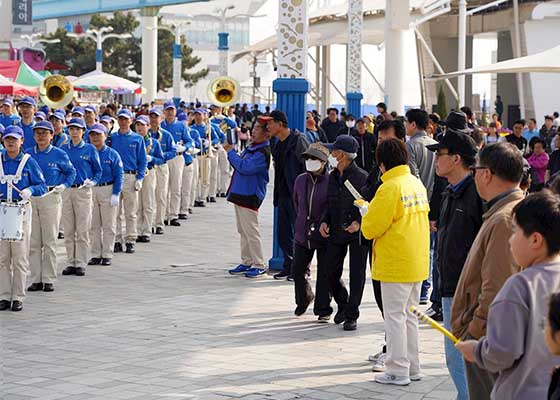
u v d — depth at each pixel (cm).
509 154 590
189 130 2203
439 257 721
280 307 1176
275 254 1422
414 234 835
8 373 874
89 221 1408
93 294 1256
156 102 3956
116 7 5109
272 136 1325
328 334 1034
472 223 697
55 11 5491
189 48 7288
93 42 6919
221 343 991
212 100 2112
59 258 1556
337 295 1081
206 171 2381
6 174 1139
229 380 849
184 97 8600
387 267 837
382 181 861
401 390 825
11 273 1156
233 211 2291
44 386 830
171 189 2003
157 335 1025
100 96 4484
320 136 2256
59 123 1411
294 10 1413
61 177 1264
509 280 479
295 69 1418
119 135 1633
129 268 1473
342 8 4188
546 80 4053
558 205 474
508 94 5244
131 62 7088
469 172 704
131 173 1628
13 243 1143
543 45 4197
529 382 475
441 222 720
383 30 3825
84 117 1731
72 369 888
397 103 3138
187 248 1694
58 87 1942
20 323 1081
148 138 1770
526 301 470
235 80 2112
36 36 7062
